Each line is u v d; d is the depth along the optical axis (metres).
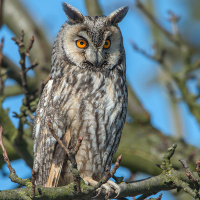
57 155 11.29
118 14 12.00
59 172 11.26
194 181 9.81
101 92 11.43
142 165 15.15
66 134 11.24
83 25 11.73
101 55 11.59
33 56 16.92
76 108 11.21
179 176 10.51
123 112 11.80
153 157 15.19
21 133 13.24
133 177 14.71
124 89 11.95
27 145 13.56
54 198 8.96
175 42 16.97
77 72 11.55
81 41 11.74
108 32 11.74
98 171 11.69
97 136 11.33
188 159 14.83
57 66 11.84
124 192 10.31
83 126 11.23
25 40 17.22
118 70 11.93
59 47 12.03
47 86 11.89
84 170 11.55
